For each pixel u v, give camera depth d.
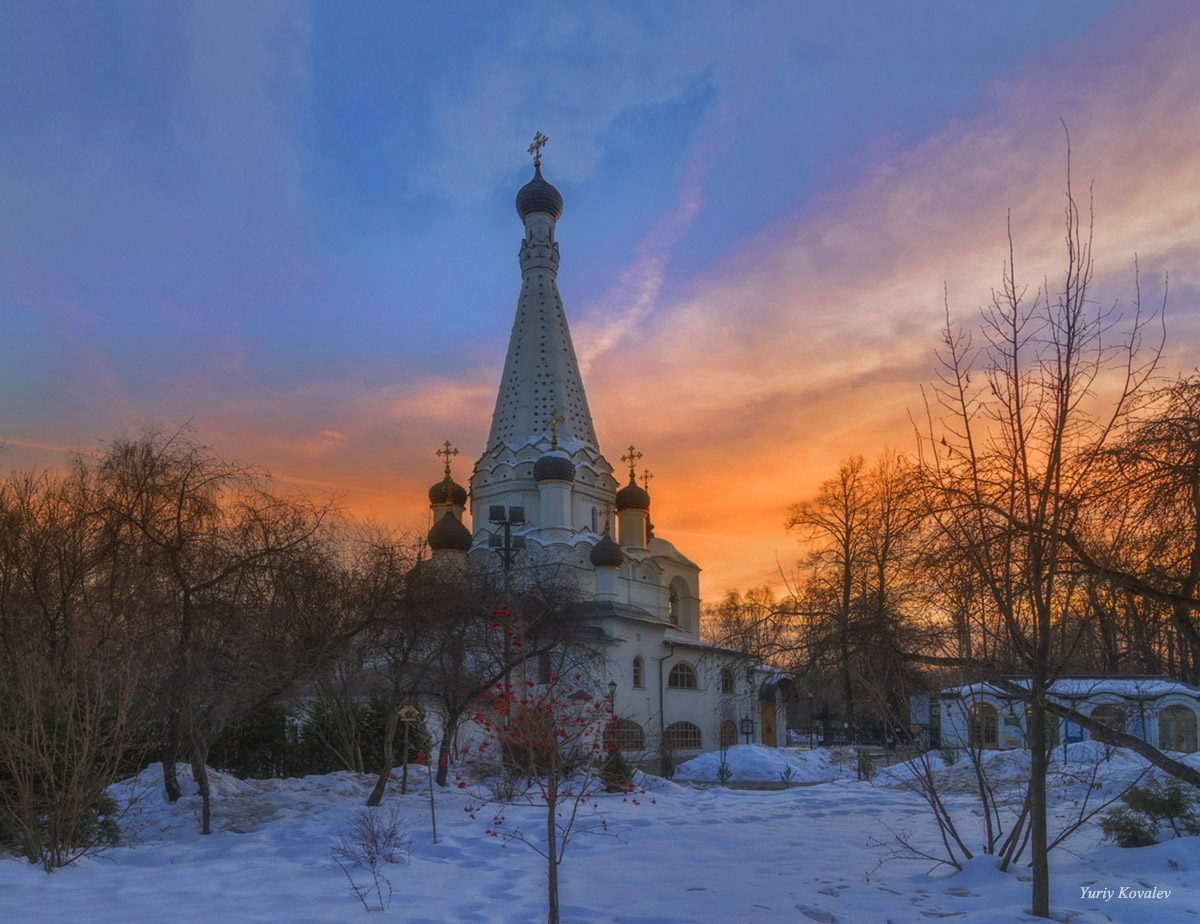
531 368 63.59
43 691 14.76
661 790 24.41
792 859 13.09
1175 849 11.37
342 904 9.47
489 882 11.09
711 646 57.09
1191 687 27.91
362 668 22.75
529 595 28.75
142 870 11.60
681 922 8.95
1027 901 9.58
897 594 13.80
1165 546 9.69
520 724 14.39
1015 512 9.69
